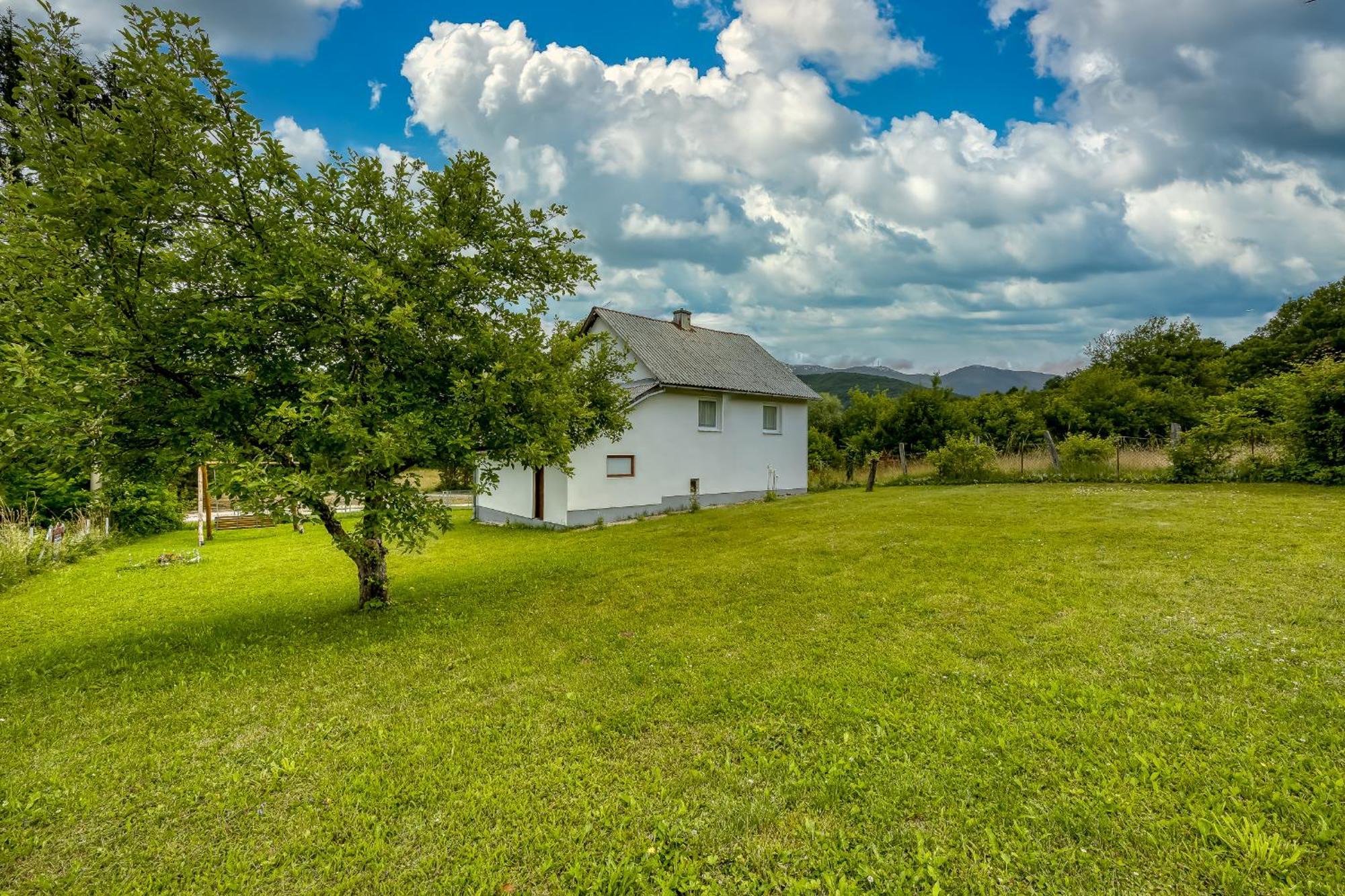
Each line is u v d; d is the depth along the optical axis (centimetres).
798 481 2114
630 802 305
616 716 402
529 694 445
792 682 435
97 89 520
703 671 469
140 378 528
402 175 687
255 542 1460
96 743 388
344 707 433
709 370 1866
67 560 1170
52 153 502
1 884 260
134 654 570
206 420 557
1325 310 3338
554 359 776
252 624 669
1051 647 467
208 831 295
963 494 1469
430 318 625
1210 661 418
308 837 287
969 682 417
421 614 682
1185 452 1429
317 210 620
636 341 1778
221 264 566
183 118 521
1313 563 624
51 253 465
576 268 774
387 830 291
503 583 827
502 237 722
